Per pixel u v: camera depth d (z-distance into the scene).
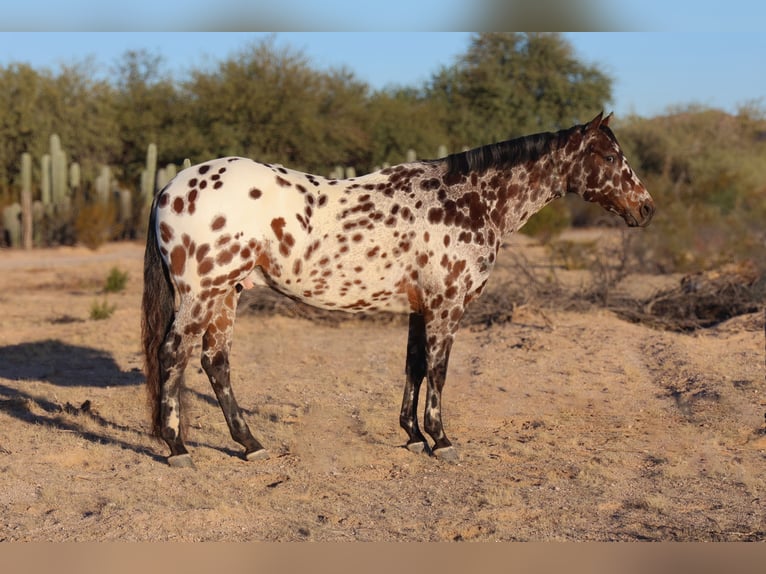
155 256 5.79
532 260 18.25
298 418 7.33
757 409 7.50
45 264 20.47
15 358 9.72
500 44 42.47
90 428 6.96
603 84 41.94
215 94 33.25
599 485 5.70
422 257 5.94
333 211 5.82
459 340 10.36
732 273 13.06
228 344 6.16
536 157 6.25
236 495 5.45
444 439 6.24
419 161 6.20
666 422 7.24
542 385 8.36
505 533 4.85
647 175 35.62
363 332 11.23
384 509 5.25
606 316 11.51
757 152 40.81
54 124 32.38
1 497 5.35
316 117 34.62
